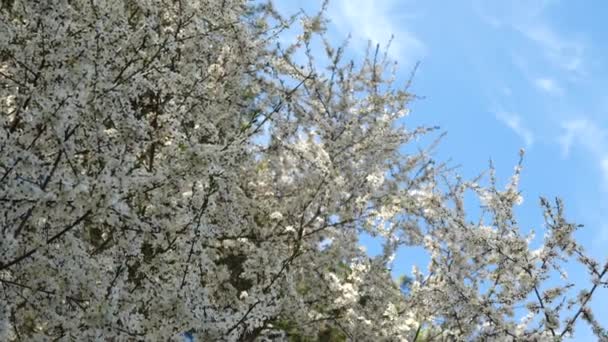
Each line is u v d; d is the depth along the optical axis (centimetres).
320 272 976
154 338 553
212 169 618
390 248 1009
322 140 1065
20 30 605
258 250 902
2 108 659
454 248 966
